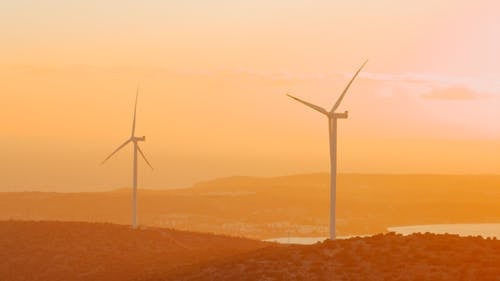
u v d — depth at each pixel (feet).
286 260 254.06
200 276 262.26
